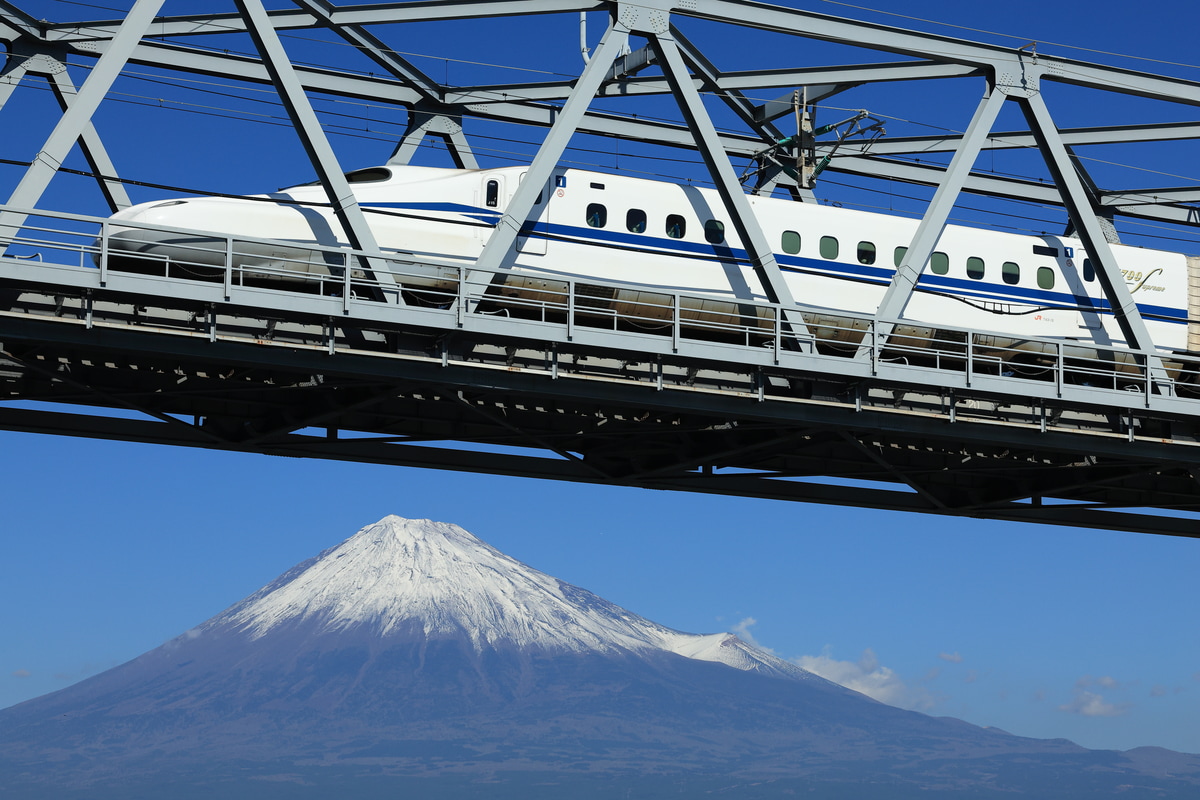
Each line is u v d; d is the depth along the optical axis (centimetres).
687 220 3450
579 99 2889
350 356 2714
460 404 2911
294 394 3091
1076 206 3259
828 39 3131
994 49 3266
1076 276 3900
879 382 3016
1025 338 3142
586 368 2895
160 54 3534
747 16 3058
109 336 2561
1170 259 4072
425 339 2780
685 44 3531
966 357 3083
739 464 3584
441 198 3234
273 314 2638
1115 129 4081
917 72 3388
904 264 3089
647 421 3228
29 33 3391
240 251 2989
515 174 3312
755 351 2903
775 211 3562
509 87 3878
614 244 3359
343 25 3192
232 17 3525
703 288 3403
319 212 3084
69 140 2547
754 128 4203
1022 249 3862
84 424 3038
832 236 3616
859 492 3631
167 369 2931
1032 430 3178
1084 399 3139
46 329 2530
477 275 2820
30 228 2494
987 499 3750
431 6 3108
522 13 3053
